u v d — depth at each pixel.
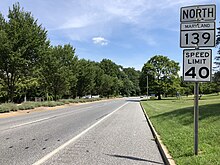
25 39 27.88
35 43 28.59
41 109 30.66
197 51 6.42
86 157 7.18
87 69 58.16
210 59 6.37
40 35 29.83
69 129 13.05
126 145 8.96
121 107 36.00
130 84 136.75
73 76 43.34
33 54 29.14
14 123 15.79
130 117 20.38
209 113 14.58
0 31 27.16
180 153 6.92
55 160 6.82
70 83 44.41
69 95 63.94
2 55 27.08
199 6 6.43
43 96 59.06
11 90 30.36
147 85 73.81
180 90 74.06
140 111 27.66
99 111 27.58
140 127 14.05
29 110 28.53
